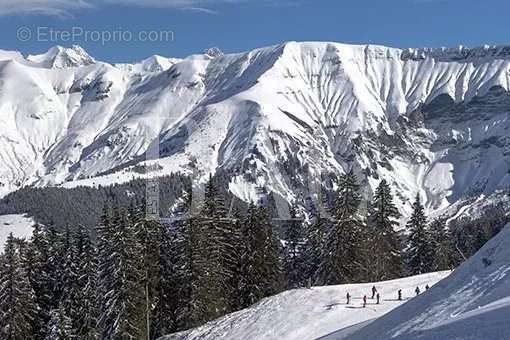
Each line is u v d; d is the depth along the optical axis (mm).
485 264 35500
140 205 68375
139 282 63281
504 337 22719
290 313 59188
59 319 60750
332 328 53531
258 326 58031
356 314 56250
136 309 61812
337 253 72250
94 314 67562
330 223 74188
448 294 34812
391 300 59656
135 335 61469
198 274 64625
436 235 88438
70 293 69750
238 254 69812
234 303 69562
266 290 70500
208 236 66500
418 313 34719
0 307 65312
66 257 71438
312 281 76812
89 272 69250
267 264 70375
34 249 72750
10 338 65000
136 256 62031
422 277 68250
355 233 72688
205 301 64625
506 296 29516
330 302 60031
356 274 72438
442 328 26750
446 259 85062
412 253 85125
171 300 67125
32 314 67812
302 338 53188
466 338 24016
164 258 67812
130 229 62375
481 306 30312
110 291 61406
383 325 36750
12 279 65812
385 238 78188
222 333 59188
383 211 78938
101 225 69000
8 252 66438
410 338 28156
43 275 72375
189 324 64375
